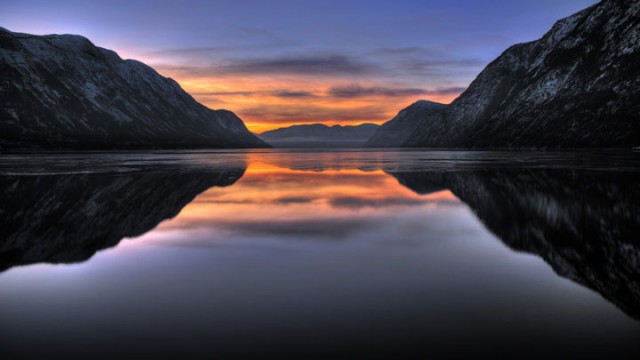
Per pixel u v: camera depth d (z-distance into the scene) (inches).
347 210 1369.3
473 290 611.8
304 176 2684.5
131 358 417.4
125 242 938.1
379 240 938.1
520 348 433.7
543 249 852.6
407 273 695.7
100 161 4168.3
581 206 1373.0
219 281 660.1
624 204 1395.2
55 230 1076.5
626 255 804.0
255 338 458.9
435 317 514.0
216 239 958.4
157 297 591.8
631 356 417.1
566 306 549.0
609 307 546.0
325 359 411.8
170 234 1018.1
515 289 615.5
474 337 458.9
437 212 1318.9
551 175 2326.5
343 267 731.4
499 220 1172.5
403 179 2390.5
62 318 519.2
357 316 517.0
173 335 468.8
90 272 717.3
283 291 611.2
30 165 3410.4
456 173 2684.5
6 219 1239.5
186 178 2486.5
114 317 521.3
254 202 1553.9
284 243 913.5
